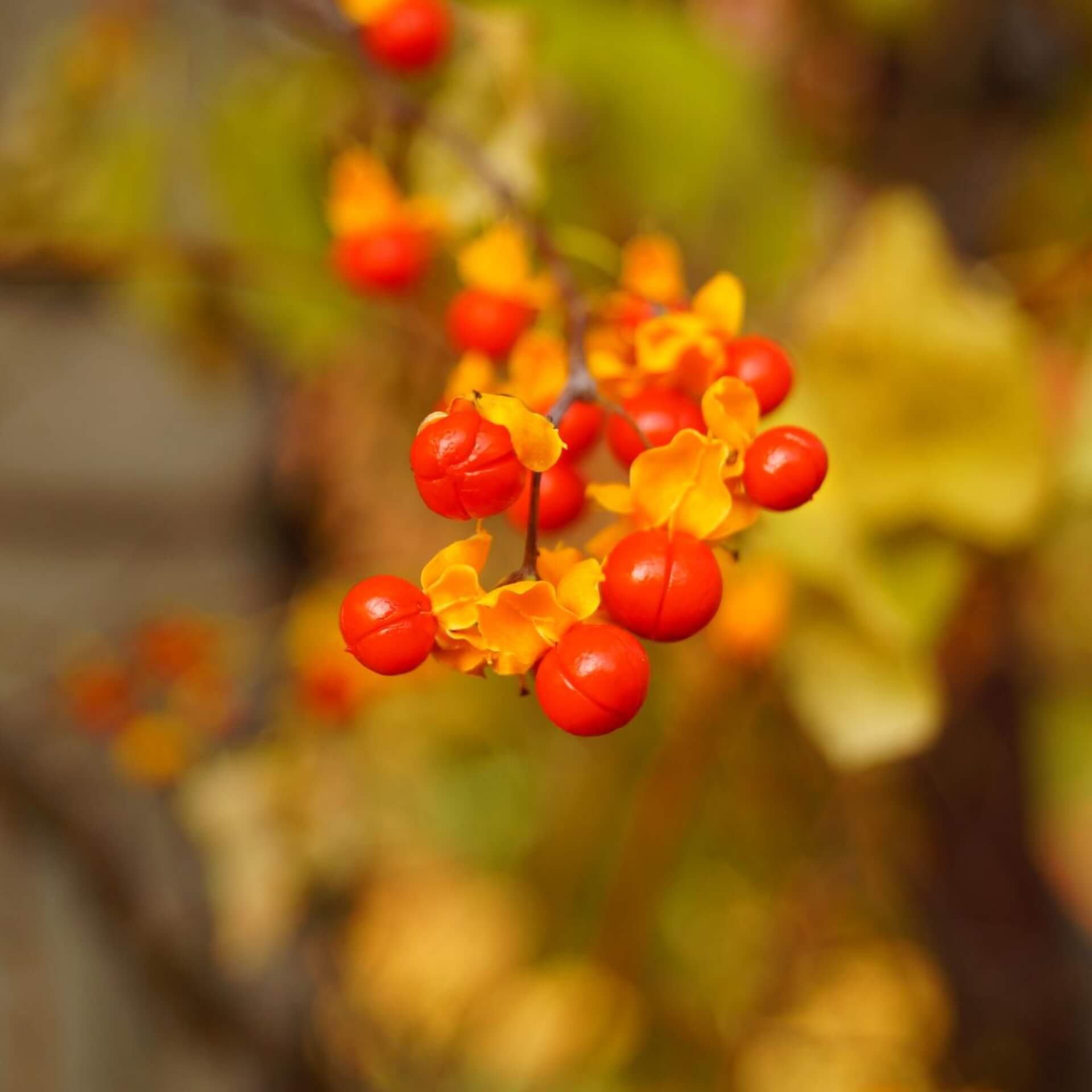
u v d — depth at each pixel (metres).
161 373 0.59
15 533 0.57
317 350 0.48
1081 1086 0.58
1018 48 0.54
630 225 0.45
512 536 0.56
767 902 0.63
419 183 0.31
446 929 0.74
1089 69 0.55
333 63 0.36
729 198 0.47
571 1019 0.65
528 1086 0.66
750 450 0.25
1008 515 0.35
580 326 0.26
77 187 0.47
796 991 0.64
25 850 0.55
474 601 0.24
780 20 0.57
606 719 0.24
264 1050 0.61
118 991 0.58
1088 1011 0.58
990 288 0.41
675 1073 0.64
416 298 0.32
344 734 0.55
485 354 0.28
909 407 0.35
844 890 0.63
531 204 0.31
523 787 0.66
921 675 0.34
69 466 0.58
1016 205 0.55
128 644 0.54
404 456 0.62
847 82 0.56
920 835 0.59
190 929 0.58
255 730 0.56
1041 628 0.71
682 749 0.57
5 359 0.56
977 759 0.56
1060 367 0.40
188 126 0.48
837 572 0.33
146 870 0.57
